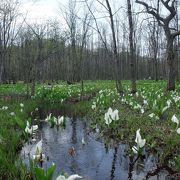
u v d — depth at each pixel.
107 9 17.45
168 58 21.30
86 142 7.69
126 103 13.02
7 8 23.98
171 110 10.26
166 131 7.50
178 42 37.53
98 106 12.77
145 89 19.48
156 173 5.43
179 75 48.88
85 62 71.19
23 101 16.11
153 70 67.44
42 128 9.66
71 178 3.16
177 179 5.11
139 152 6.12
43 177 3.46
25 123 7.71
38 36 19.58
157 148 6.59
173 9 20.70
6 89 26.61
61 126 9.82
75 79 50.72
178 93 16.98
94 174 5.41
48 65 61.81
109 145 7.34
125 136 7.86
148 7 20.50
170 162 5.86
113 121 8.34
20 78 59.78
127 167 5.77
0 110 11.67
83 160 6.18
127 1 18.20
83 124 10.40
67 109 14.78
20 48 50.94
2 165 5.04
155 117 8.66
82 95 19.89
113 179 5.18
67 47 49.28
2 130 7.35
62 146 7.32
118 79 17.86
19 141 7.19
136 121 8.63
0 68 28.02
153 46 41.03
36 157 5.04
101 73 79.31
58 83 44.41
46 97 17.61
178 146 6.42
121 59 75.06
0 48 26.80
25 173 4.78
